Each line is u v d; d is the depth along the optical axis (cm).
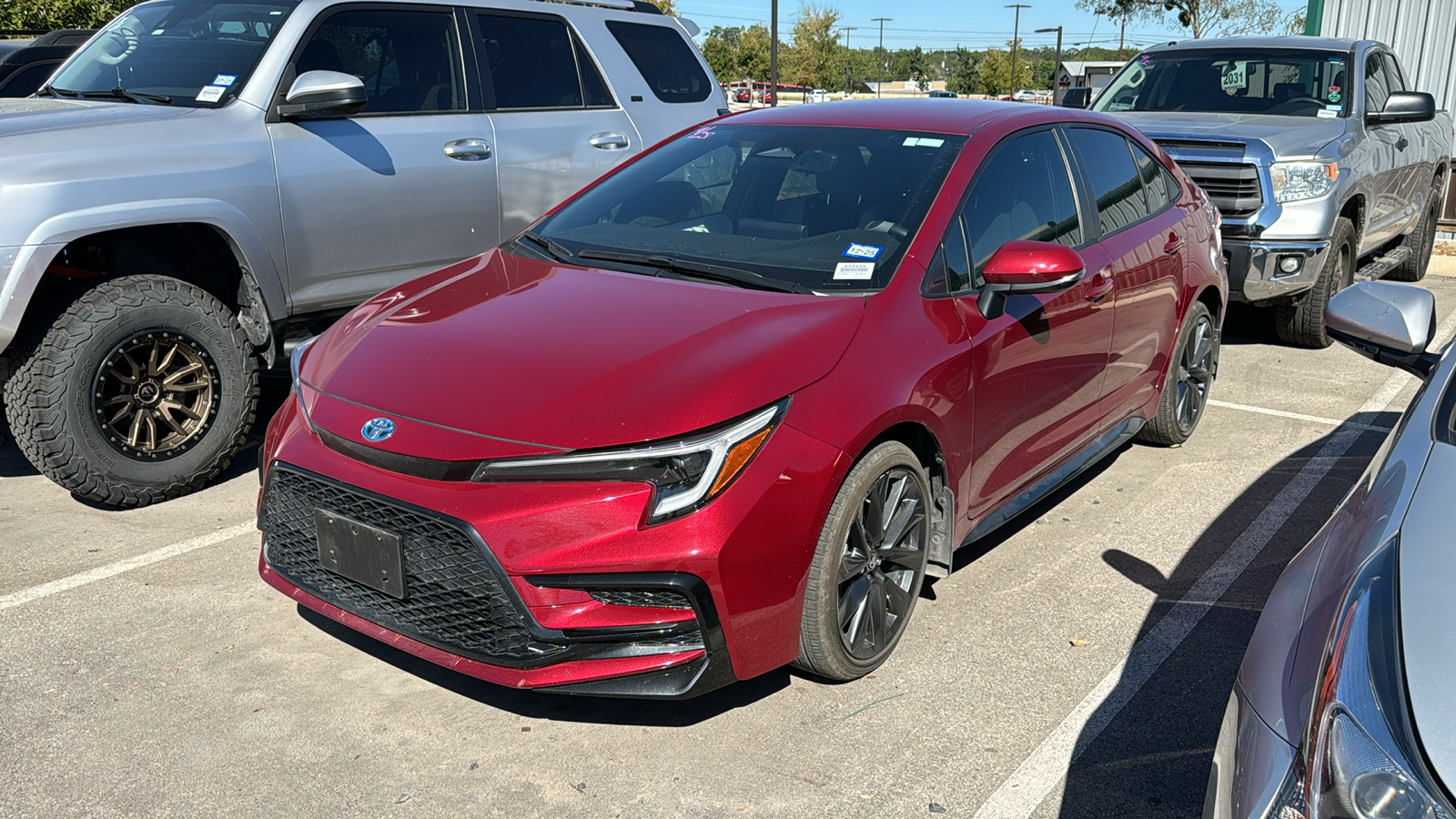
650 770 278
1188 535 432
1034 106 432
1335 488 484
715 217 375
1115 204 443
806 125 409
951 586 383
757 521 268
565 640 263
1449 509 188
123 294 411
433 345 308
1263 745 169
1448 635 161
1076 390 402
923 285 330
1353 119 746
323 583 303
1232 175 670
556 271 354
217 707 302
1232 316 844
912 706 308
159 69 490
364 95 464
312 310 480
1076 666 331
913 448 329
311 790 268
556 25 591
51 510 434
